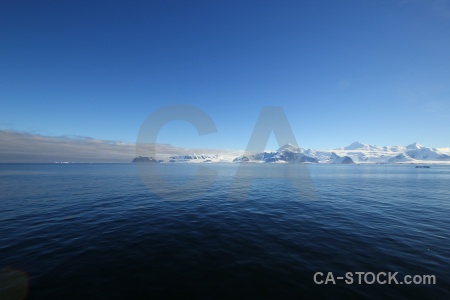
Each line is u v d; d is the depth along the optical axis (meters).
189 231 15.87
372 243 13.39
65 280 9.34
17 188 38.66
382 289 8.78
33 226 16.75
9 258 11.27
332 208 23.81
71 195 31.34
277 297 8.41
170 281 9.37
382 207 24.31
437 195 33.28
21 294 8.39
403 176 83.75
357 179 66.69
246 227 16.88
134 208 23.38
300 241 13.84
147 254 11.93
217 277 9.70
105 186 42.47
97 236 14.65
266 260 11.28
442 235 14.76
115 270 10.20
